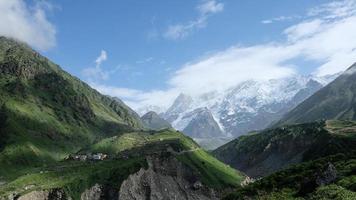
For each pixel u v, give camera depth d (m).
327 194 175.75
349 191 172.00
